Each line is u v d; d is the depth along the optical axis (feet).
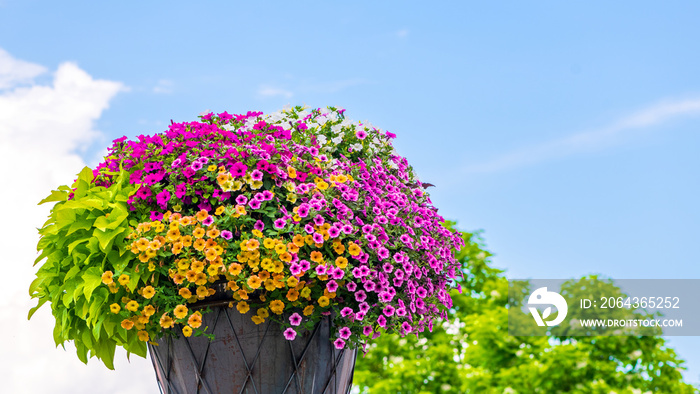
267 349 9.70
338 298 9.86
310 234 9.50
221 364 9.72
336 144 11.41
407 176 12.27
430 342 28.78
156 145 10.50
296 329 9.77
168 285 9.44
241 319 9.60
